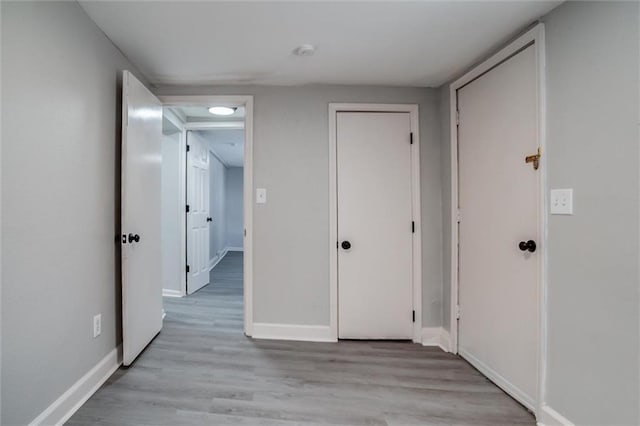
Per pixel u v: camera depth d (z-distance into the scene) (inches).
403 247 95.1
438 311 94.4
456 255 86.2
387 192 95.1
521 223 63.6
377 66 82.0
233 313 116.5
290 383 69.7
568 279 53.2
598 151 48.0
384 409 61.0
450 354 86.1
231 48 73.4
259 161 94.6
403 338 94.7
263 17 61.4
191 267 146.3
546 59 57.8
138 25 64.6
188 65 82.1
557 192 55.2
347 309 94.6
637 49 42.7
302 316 94.7
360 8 58.4
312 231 94.6
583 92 50.4
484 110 75.6
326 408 61.0
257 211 94.7
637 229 43.0
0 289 43.1
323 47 72.9
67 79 56.1
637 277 43.1
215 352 84.4
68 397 56.5
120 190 75.7
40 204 49.9
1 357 43.4
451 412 60.4
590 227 49.3
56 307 53.8
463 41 69.4
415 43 70.6
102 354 68.2
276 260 94.7
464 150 83.7
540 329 58.1
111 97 71.4
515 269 65.2
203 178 163.3
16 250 45.5
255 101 94.6
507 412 60.7
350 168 94.7
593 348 48.9
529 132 61.6
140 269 80.5
